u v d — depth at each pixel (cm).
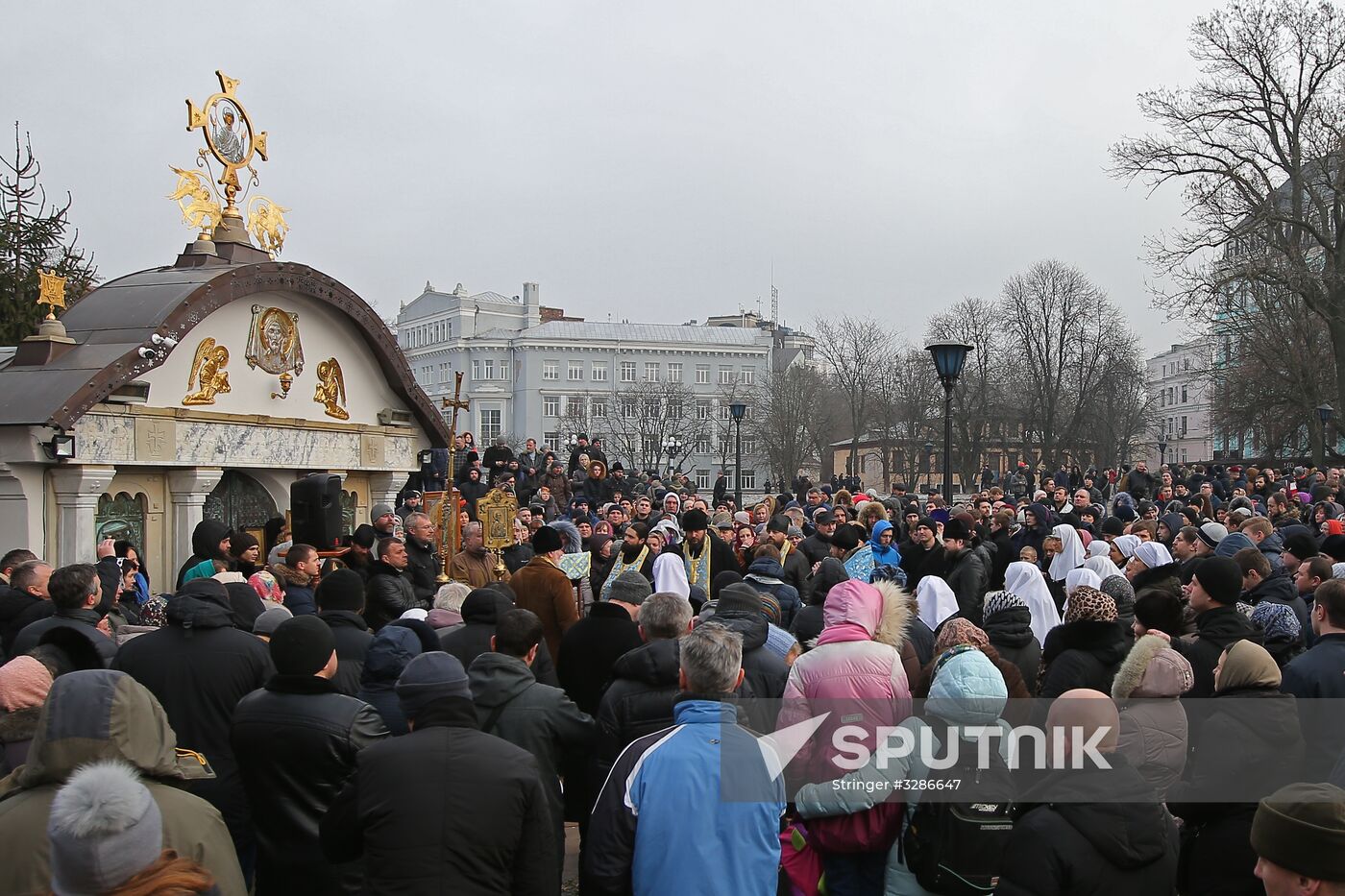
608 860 409
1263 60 3272
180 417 1399
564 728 499
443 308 9631
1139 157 3456
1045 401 6062
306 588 802
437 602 736
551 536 838
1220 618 598
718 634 430
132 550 1086
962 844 437
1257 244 3381
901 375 7062
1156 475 2952
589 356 9400
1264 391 4238
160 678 538
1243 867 418
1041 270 6094
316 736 455
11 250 2164
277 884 460
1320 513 1472
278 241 1731
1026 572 927
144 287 1411
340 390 1772
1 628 716
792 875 489
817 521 1312
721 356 9688
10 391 1219
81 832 267
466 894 365
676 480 3081
